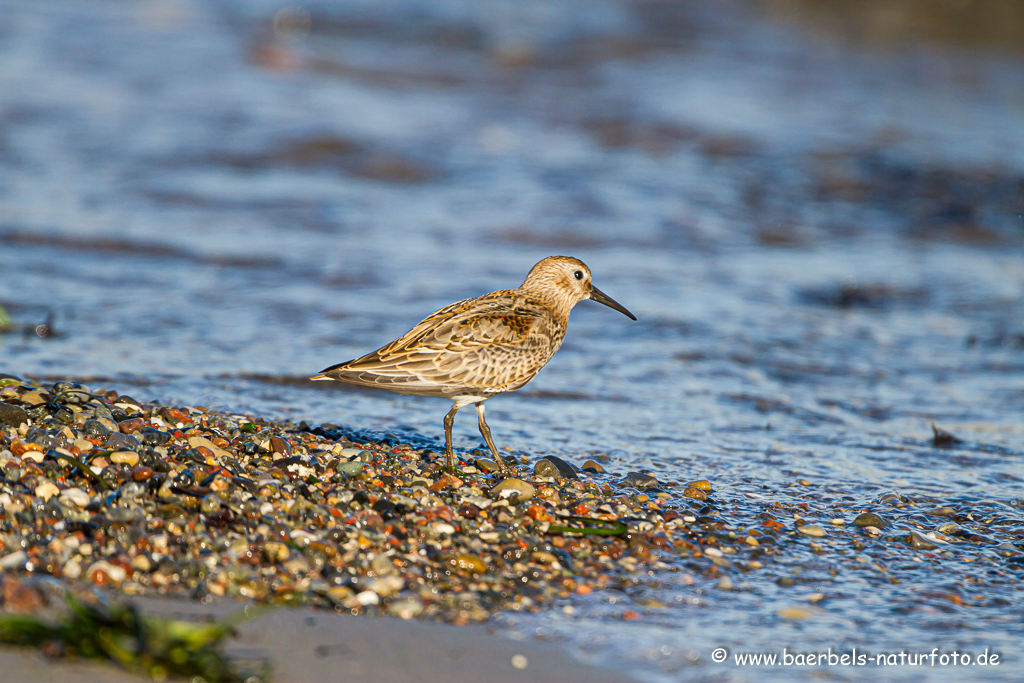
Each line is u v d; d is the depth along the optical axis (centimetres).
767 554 878
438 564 795
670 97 3212
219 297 1714
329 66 3406
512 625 718
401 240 2080
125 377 1322
